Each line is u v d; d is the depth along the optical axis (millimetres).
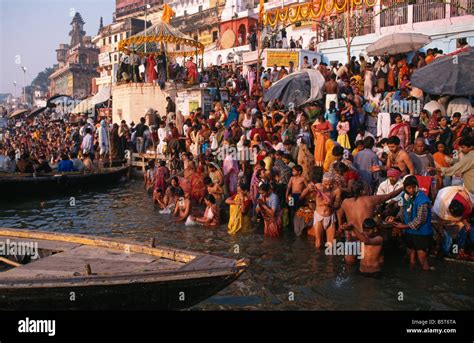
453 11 19703
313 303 6523
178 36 24031
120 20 64500
